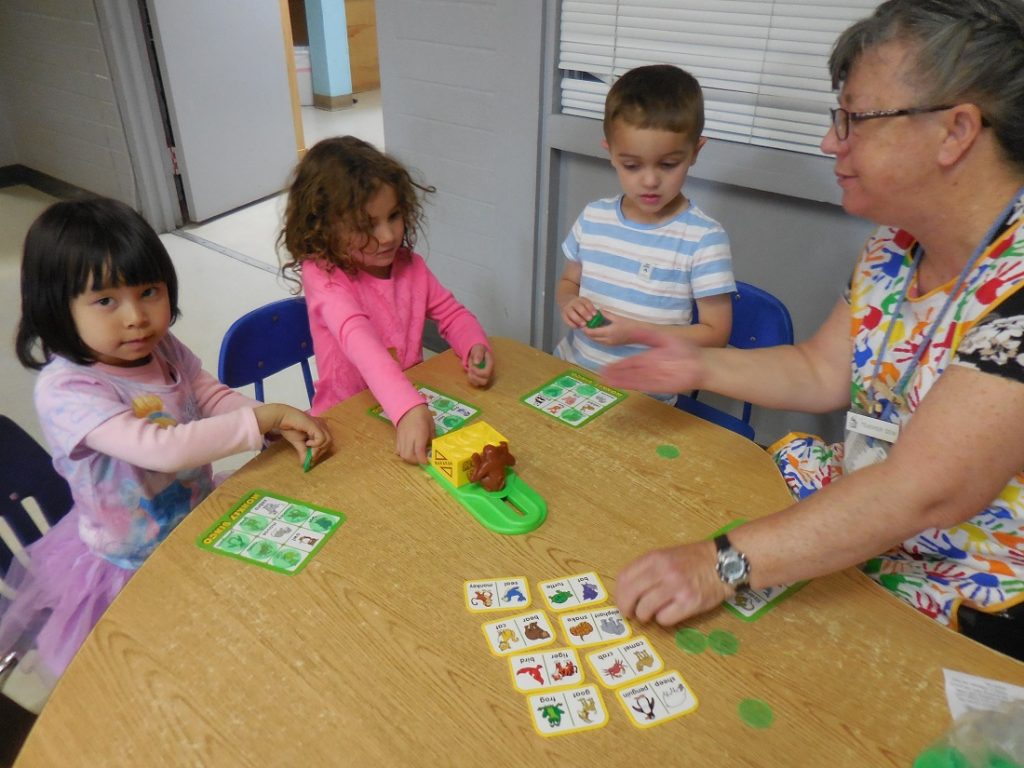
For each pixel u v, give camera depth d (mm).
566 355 1785
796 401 1236
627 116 1410
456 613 872
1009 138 846
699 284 1549
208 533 977
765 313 1577
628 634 851
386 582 911
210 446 1141
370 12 6516
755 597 905
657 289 1609
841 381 1226
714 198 2021
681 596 851
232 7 3760
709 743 736
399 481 1093
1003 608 999
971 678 809
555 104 2174
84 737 720
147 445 1116
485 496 1050
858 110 897
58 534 1272
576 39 2053
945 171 886
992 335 832
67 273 1105
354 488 1075
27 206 4238
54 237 1104
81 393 1168
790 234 1935
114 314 1152
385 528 999
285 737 727
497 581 917
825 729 752
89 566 1239
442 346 2855
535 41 2074
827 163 1755
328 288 1421
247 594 887
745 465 1143
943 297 1021
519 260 2426
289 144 4363
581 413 1271
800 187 1809
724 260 1541
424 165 2529
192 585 896
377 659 811
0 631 1182
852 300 1184
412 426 1153
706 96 1914
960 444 804
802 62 1729
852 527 833
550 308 2500
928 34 825
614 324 1326
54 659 1164
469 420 1243
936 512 826
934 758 716
